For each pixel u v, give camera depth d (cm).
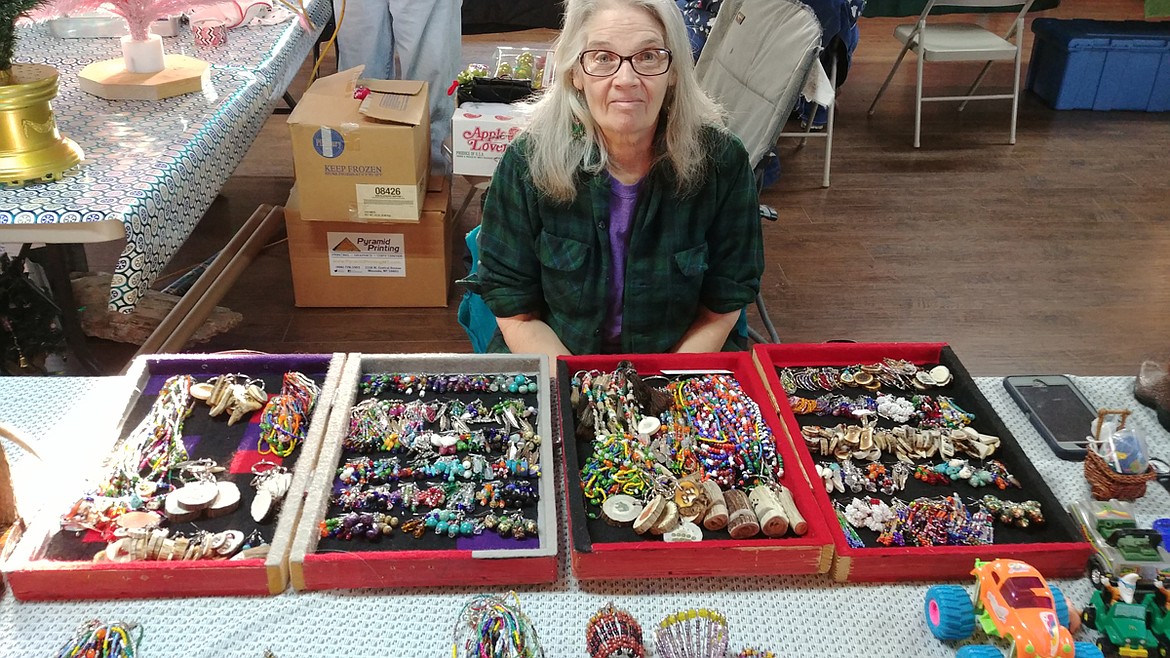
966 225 396
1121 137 501
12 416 139
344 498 122
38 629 107
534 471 128
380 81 308
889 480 131
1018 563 108
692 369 154
